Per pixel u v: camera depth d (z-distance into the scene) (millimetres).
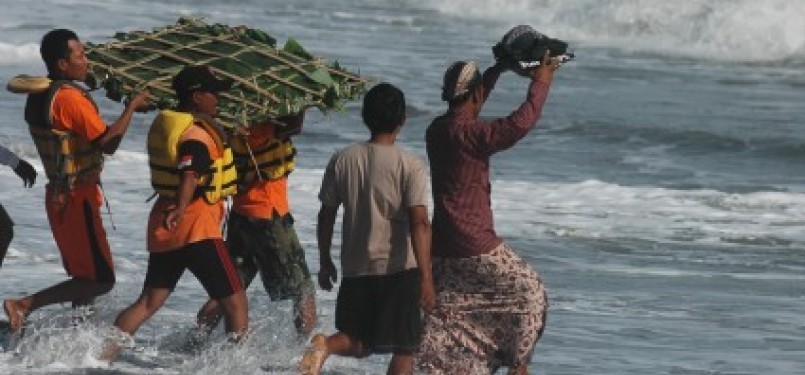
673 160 72188
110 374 29875
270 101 31125
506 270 29328
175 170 29859
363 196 28781
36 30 107125
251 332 30922
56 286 31641
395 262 28844
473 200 29188
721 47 116312
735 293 43531
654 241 51094
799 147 74750
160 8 127875
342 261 29188
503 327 29547
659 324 39000
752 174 68875
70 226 31250
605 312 40219
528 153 72188
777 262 48531
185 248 30234
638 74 103625
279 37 113750
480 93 29422
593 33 124375
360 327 29250
